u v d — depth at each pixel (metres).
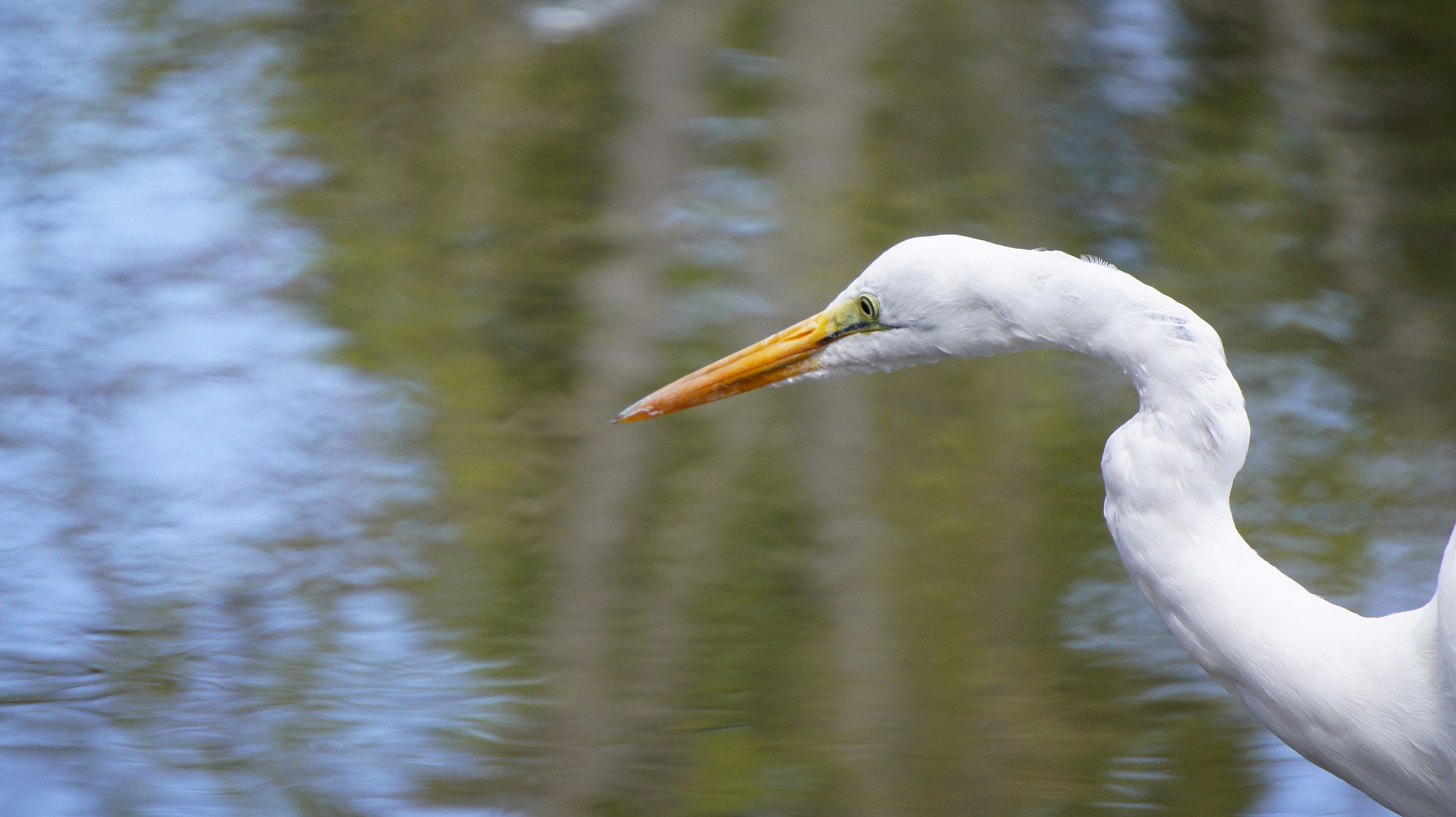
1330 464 10.27
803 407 11.07
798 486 10.01
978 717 7.68
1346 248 13.51
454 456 10.24
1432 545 9.24
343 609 8.63
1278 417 10.88
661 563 9.12
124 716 7.57
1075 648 8.29
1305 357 11.66
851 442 10.54
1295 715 5.02
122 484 9.82
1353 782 5.16
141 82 16.39
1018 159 15.15
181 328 11.79
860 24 18.44
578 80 16.77
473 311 12.21
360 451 10.28
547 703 7.76
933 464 10.30
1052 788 7.05
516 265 12.99
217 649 8.18
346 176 14.60
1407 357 11.64
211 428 10.41
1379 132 15.95
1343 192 14.62
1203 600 5.00
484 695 7.80
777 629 8.47
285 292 12.45
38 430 10.34
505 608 8.63
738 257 13.13
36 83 16.22
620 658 8.17
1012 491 9.97
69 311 11.97
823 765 7.21
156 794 6.92
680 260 13.05
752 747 7.38
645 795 7.02
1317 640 4.92
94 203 13.79
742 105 16.23
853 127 15.63
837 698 7.79
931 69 17.22
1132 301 5.00
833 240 13.40
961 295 5.46
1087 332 5.11
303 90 16.41
